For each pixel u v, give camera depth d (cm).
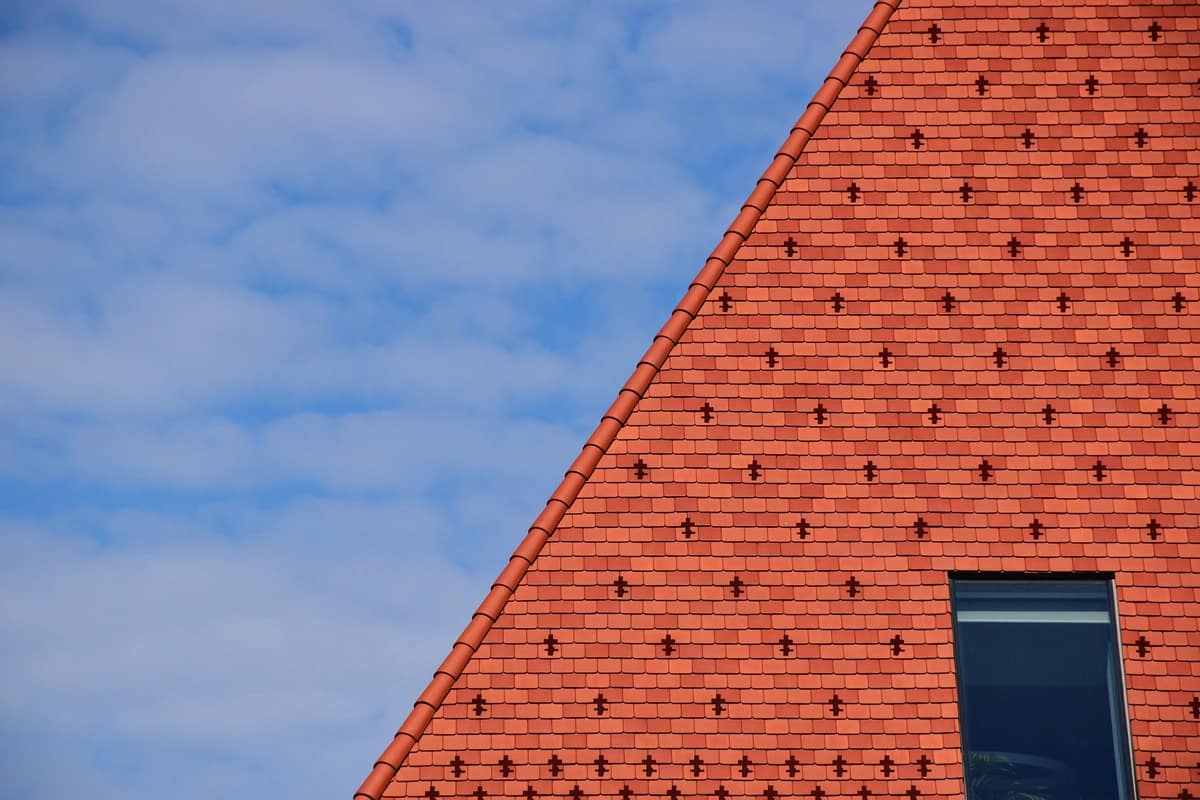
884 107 3053
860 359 2894
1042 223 2970
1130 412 2856
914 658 2723
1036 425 2850
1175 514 2800
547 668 2723
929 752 2672
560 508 2811
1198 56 3070
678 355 2900
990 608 2784
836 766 2664
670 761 2667
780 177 3006
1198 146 3017
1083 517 2800
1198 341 2895
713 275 2944
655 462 2839
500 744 2677
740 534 2795
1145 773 2667
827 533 2792
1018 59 3075
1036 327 2906
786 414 2862
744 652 2728
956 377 2878
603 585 2770
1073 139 3022
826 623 2744
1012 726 2723
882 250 2959
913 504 2808
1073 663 2756
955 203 2986
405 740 2675
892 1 3125
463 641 2739
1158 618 2747
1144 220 2970
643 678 2716
